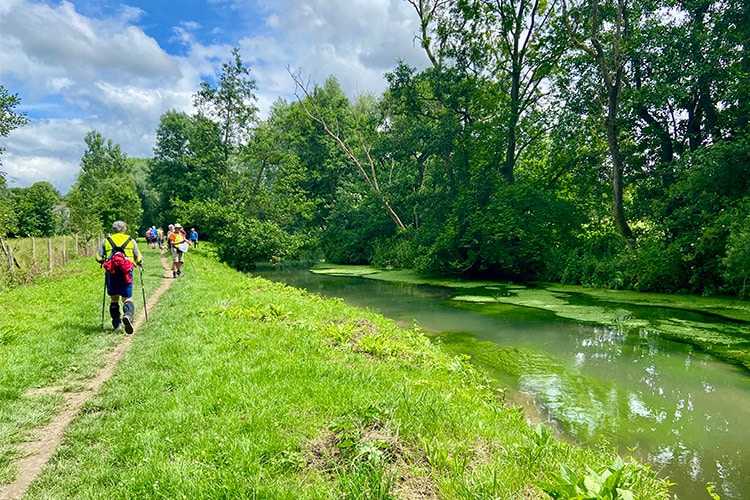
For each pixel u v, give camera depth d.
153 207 63.53
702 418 5.66
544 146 25.47
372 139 32.56
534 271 22.62
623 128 20.70
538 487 3.04
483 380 6.59
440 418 3.85
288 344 6.20
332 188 41.91
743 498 3.92
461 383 5.80
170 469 2.92
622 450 4.84
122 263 7.00
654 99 17.36
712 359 8.21
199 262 22.59
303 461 3.08
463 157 24.98
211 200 28.80
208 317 7.83
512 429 4.32
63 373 5.14
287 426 3.58
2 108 12.76
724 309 12.91
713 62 16.39
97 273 15.78
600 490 2.68
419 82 25.83
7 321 7.51
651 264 16.33
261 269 30.56
